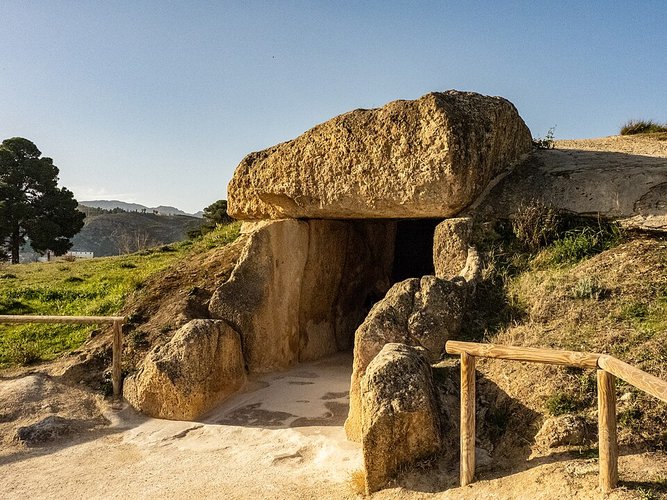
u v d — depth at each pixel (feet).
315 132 29.66
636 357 17.83
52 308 37.91
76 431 23.54
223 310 29.58
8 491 18.67
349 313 37.17
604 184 27.14
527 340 20.43
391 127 26.96
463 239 26.71
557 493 13.75
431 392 18.12
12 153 112.98
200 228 75.87
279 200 31.55
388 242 41.01
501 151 30.27
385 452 16.67
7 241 116.37
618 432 15.31
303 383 28.30
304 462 20.06
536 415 17.16
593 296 21.63
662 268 22.16
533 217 26.45
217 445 21.95
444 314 22.66
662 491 12.80
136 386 25.50
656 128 45.75
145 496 18.11
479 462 16.28
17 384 26.35
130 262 51.13
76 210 120.37
